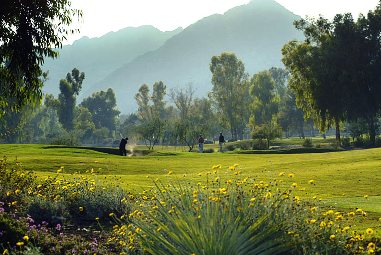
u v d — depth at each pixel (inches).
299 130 6245.1
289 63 2947.8
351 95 2726.4
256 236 298.8
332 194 717.9
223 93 4852.4
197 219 307.6
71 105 5354.3
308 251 305.0
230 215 312.8
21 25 709.9
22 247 374.0
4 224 397.1
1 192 556.7
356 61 2758.4
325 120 2859.3
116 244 404.5
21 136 4099.4
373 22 2780.5
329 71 2741.1
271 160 1439.5
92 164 1284.4
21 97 761.6
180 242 303.9
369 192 736.3
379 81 2741.1
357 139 2933.1
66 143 2896.2
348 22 2807.6
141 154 2071.9
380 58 2768.2
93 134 6259.8
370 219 490.3
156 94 6407.5
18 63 717.3
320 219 362.0
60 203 531.5
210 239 293.7
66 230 478.0
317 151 2406.5
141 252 326.6
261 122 4940.9
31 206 509.4
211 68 4901.6
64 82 5344.5
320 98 2770.7
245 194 375.9
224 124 5000.0
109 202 547.2
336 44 2787.9
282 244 306.0
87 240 435.5
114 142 5826.8
